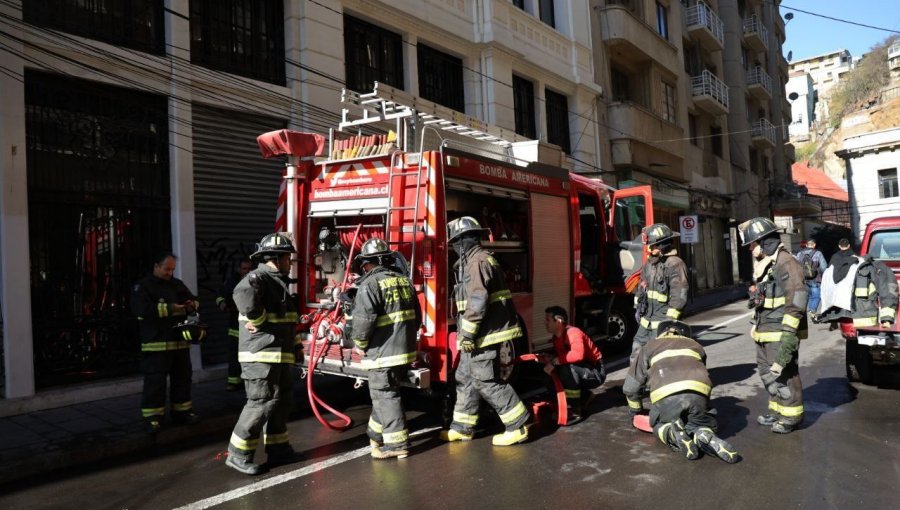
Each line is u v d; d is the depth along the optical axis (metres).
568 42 16.91
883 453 4.68
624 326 9.59
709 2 29.06
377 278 4.80
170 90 8.02
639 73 21.20
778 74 40.66
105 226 7.45
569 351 5.72
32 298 6.80
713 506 3.77
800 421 5.19
